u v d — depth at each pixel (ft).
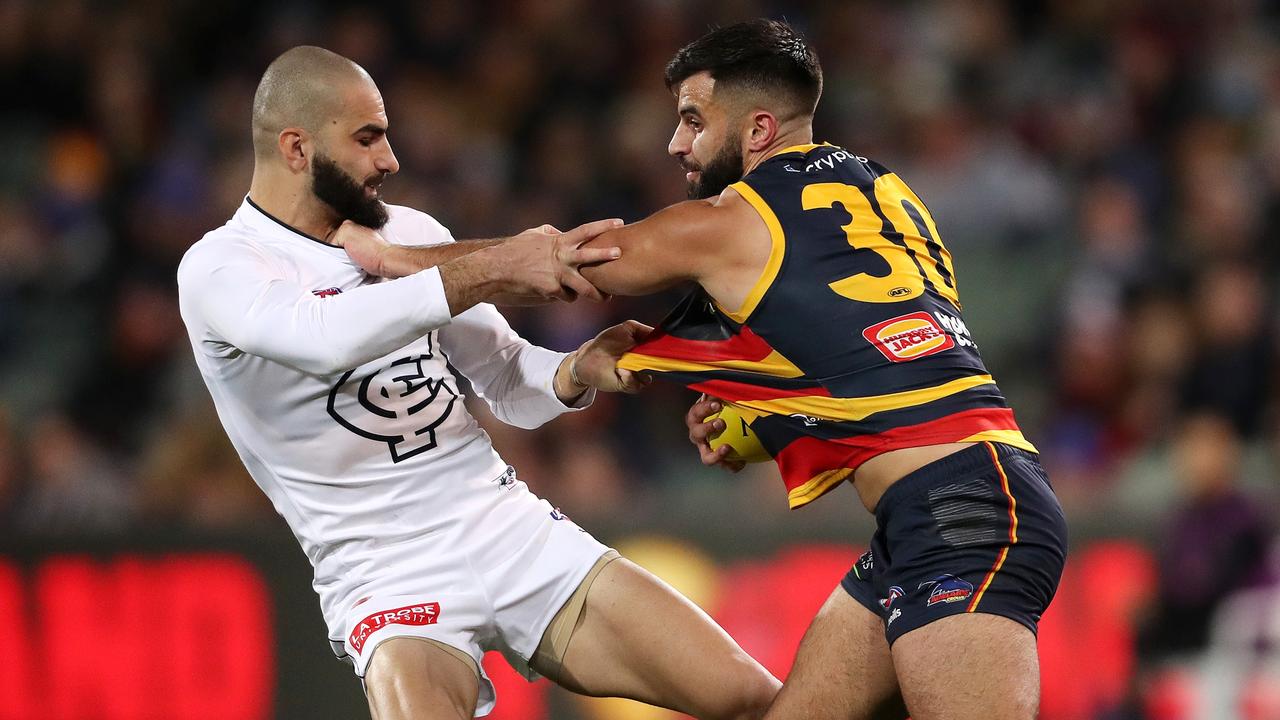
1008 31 131.03
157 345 101.45
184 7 121.80
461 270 44.09
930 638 41.57
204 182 110.11
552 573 48.44
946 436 43.01
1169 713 83.87
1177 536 85.40
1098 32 131.03
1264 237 114.52
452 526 47.83
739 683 47.26
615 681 48.44
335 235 48.49
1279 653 82.74
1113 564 86.02
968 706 40.60
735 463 47.73
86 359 101.86
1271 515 85.92
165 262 105.70
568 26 123.03
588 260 44.01
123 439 99.30
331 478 47.55
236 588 79.36
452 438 48.55
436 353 49.19
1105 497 88.69
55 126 116.06
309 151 47.39
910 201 46.96
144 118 115.75
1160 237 116.16
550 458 91.56
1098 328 104.27
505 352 52.08
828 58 124.47
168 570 79.20
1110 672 84.99
